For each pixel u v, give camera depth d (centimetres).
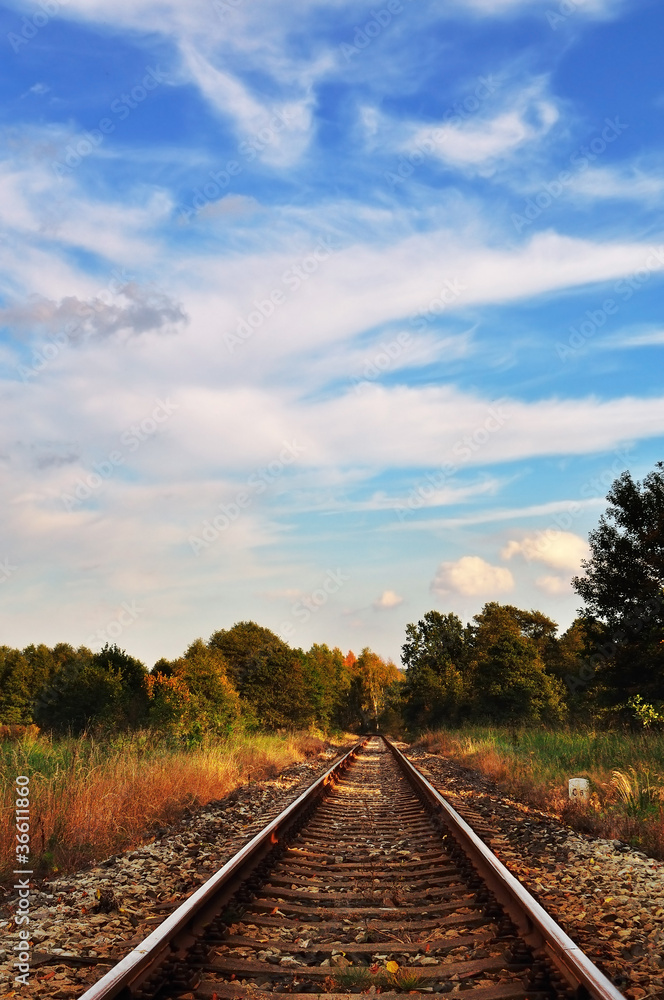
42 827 909
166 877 786
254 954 526
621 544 3378
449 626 7919
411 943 547
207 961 504
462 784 1784
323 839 1048
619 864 800
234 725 3119
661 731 2005
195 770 1542
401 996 447
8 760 1214
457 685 5850
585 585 3478
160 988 444
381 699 12425
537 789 1465
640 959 510
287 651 5181
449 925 590
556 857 865
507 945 533
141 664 4534
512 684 4631
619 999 384
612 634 3400
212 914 604
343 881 766
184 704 2634
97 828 970
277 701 4866
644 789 1148
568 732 2809
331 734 6894
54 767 1156
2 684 6362
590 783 1284
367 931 579
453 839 950
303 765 2603
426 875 783
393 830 1123
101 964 516
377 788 1856
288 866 831
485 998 439
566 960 453
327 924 600
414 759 2950
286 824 1087
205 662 3362
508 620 6444
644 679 3328
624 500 3388
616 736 2033
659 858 864
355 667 14438
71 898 691
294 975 485
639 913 618
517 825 1095
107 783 1113
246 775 1942
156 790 1241
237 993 452
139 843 997
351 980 471
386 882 758
